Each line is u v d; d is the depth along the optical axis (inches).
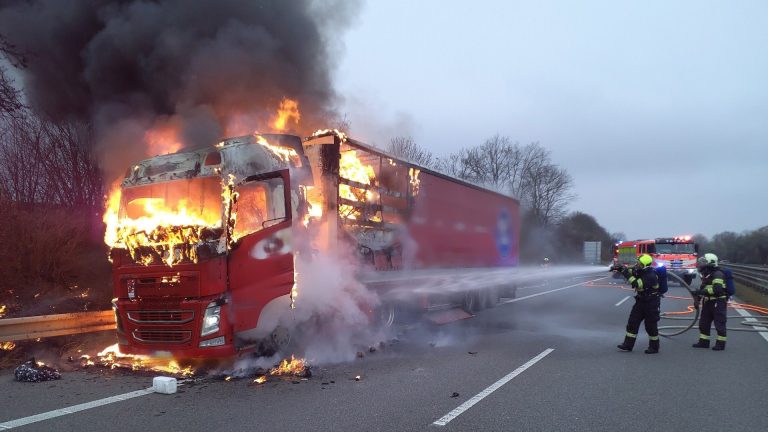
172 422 177.2
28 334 265.3
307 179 297.1
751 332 401.4
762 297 682.8
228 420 179.8
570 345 338.6
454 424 178.7
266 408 194.1
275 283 259.0
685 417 189.3
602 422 182.7
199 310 232.1
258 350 259.4
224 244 236.4
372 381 238.1
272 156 272.4
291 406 197.2
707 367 274.8
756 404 206.4
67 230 402.9
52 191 445.7
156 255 243.8
